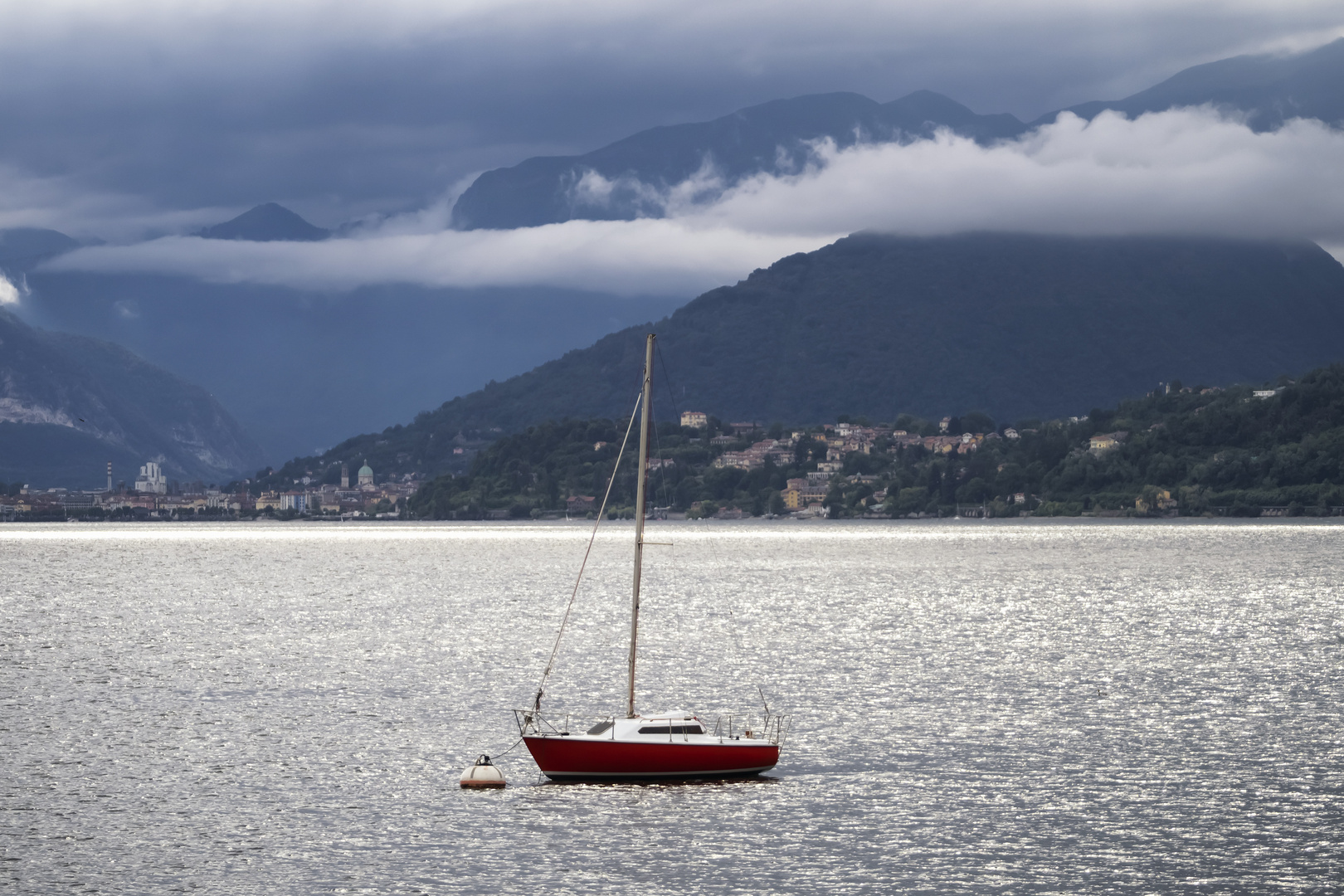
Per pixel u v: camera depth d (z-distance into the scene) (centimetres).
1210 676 19000
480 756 13150
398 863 10406
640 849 10706
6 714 16412
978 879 10000
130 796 12306
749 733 14288
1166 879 9938
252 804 12050
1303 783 12494
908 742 14500
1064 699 17225
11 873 10181
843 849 10688
